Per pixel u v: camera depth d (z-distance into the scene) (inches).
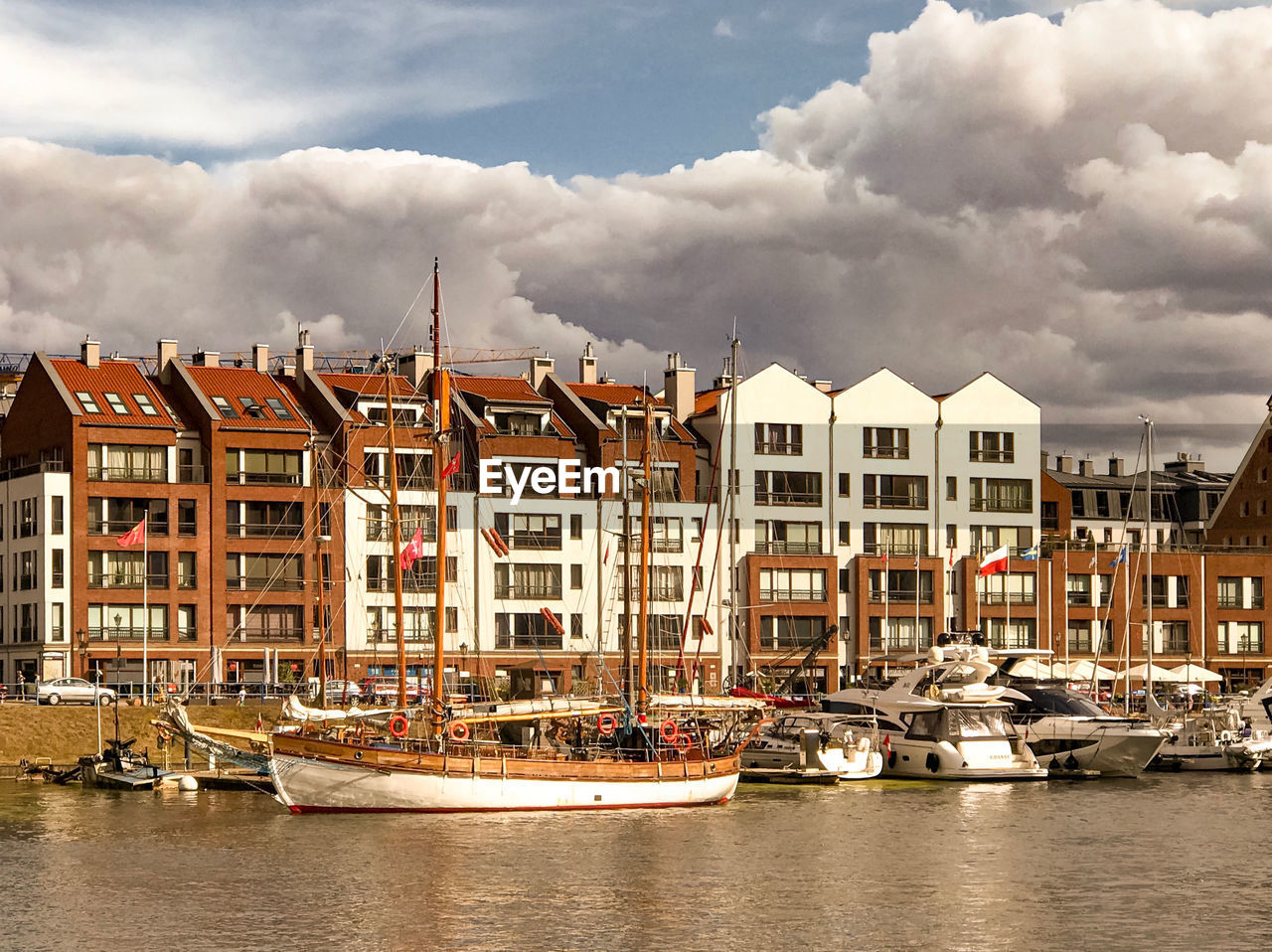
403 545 4197.8
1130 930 1660.9
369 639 4197.8
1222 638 4972.9
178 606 4101.9
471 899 1796.3
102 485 4069.9
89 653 4015.8
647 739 2591.0
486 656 4276.6
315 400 4375.0
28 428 4360.2
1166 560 4936.0
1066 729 3080.7
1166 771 3233.3
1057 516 5329.7
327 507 4207.7
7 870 1971.0
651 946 1588.3
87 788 2829.7
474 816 2409.0
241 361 4633.4
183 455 4202.8
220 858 2048.5
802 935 1636.3
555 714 2581.2
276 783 2425.0
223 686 3986.2
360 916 1711.4
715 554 4510.3
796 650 4168.3
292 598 4175.7
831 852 2127.2
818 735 2957.7
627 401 4596.5
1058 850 2154.3
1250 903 1796.3
